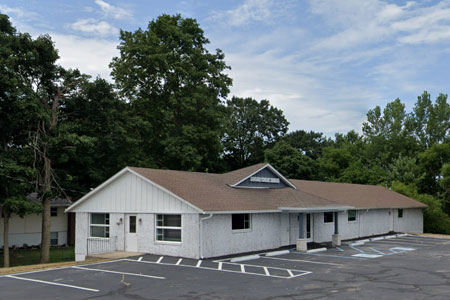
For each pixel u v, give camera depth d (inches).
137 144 1483.8
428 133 2495.1
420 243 1147.9
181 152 1523.1
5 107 965.8
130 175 924.6
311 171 2078.0
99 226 978.7
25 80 1063.0
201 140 1601.9
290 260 813.2
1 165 919.7
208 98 1647.4
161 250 862.5
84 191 1387.8
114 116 1274.6
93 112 1178.6
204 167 1775.3
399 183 1838.1
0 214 1347.2
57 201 1444.4
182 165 1547.7
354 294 522.0
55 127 1109.7
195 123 1647.4
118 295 522.3
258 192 1059.9
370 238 1264.8
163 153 1608.0
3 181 940.0
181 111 1636.3
